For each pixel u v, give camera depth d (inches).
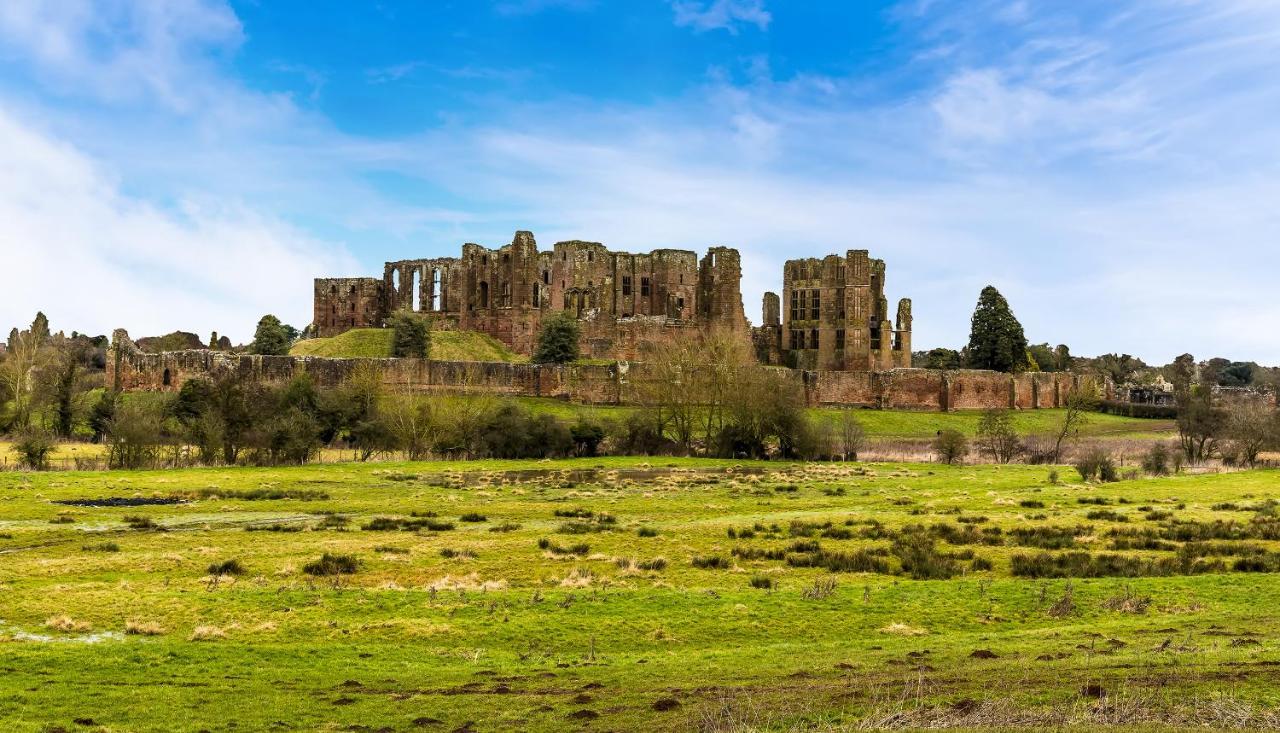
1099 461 3811.5
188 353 5900.6
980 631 1449.3
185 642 1371.8
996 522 2556.6
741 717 917.2
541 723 949.2
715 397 5162.4
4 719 978.1
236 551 2079.2
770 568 1948.8
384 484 3548.2
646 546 2190.0
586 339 7559.1
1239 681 960.3
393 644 1385.3
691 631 1453.0
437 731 938.7
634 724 925.8
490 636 1422.2
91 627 1450.5
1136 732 781.3
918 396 7185.0
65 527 2433.6
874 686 1029.2
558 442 4785.9
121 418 3996.1
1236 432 4579.2
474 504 3031.5
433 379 6210.6
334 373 5930.1
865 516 2711.6
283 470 3902.6
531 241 7785.4
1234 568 1841.8
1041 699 930.1
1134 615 1493.6
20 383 5556.1
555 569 1904.5
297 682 1149.7
